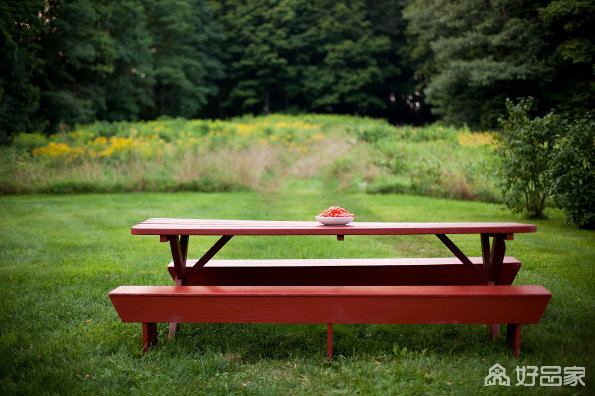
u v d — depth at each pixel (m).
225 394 2.15
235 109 48.66
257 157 13.30
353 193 10.66
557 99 21.06
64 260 4.75
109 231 6.48
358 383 2.24
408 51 40.91
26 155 12.33
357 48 40.72
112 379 2.30
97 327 2.99
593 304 3.31
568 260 4.59
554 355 2.53
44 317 3.15
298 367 2.46
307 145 18.00
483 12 22.91
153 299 2.56
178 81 37.78
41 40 23.52
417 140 15.51
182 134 15.88
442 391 2.16
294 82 45.12
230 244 5.71
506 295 2.50
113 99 31.06
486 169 9.45
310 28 44.41
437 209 8.06
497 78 21.20
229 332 2.97
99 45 25.77
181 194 10.88
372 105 44.25
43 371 2.38
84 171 11.67
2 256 4.92
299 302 2.53
